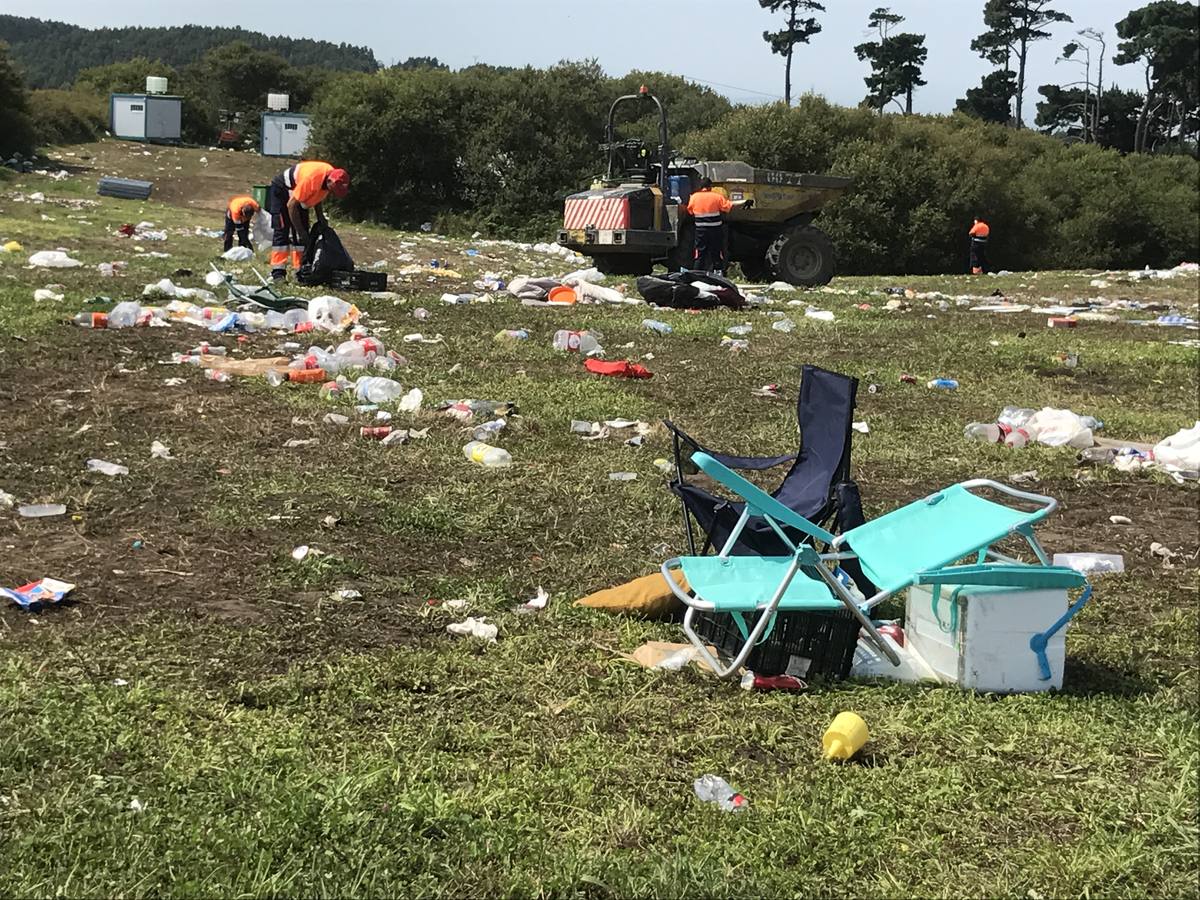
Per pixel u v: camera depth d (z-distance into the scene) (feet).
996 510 15.02
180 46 545.44
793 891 9.94
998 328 52.03
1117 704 14.24
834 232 128.57
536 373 33.71
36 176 103.91
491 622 15.57
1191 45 257.55
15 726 11.47
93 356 30.89
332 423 25.73
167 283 42.32
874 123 136.56
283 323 38.14
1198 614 17.74
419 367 32.91
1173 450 27.76
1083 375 40.34
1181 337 51.11
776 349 41.86
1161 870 10.64
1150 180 164.25
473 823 10.46
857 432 29.17
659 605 16.20
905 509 15.62
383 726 12.37
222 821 10.11
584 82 140.36
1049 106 279.28
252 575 16.61
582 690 13.60
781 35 261.03
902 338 46.57
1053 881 10.37
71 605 14.97
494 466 23.36
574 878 9.70
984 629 14.35
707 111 149.89
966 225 136.67
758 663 14.40
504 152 132.05
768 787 11.78
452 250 80.18
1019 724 13.43
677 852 10.30
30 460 21.48
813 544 15.49
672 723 13.00
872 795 11.64
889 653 14.51
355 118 128.67
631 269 70.64
